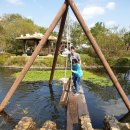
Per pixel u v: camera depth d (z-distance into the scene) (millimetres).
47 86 20828
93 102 15961
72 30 66562
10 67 40906
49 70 34000
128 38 64062
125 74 33219
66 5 13102
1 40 55719
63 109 13703
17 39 50906
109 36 53469
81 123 9633
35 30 65188
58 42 17734
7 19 73875
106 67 13125
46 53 50375
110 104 15492
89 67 44188
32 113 13008
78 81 13602
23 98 16406
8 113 12945
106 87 21297
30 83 22141
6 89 19484
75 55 13523
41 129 9383
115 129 9359
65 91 14062
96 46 13039
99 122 11719
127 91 20312
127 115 13156
